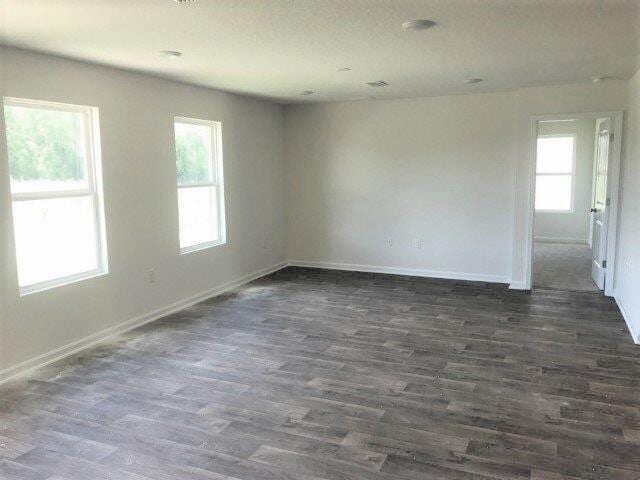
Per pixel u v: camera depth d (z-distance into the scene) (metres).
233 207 6.43
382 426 3.04
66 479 2.55
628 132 5.45
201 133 5.95
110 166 4.60
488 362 3.99
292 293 6.18
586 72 5.00
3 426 3.08
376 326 4.91
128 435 2.96
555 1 2.84
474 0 2.80
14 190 3.89
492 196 6.58
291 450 2.79
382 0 2.78
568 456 2.69
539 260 8.06
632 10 3.00
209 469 2.62
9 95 3.70
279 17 3.07
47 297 4.06
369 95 6.53
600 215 6.22
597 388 3.50
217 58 4.19
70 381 3.71
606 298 5.81
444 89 6.07
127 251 4.84
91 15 2.96
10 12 2.88
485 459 2.68
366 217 7.31
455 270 6.90
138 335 4.71
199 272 5.86
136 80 4.84
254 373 3.83
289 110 7.51
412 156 6.93
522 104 6.02
